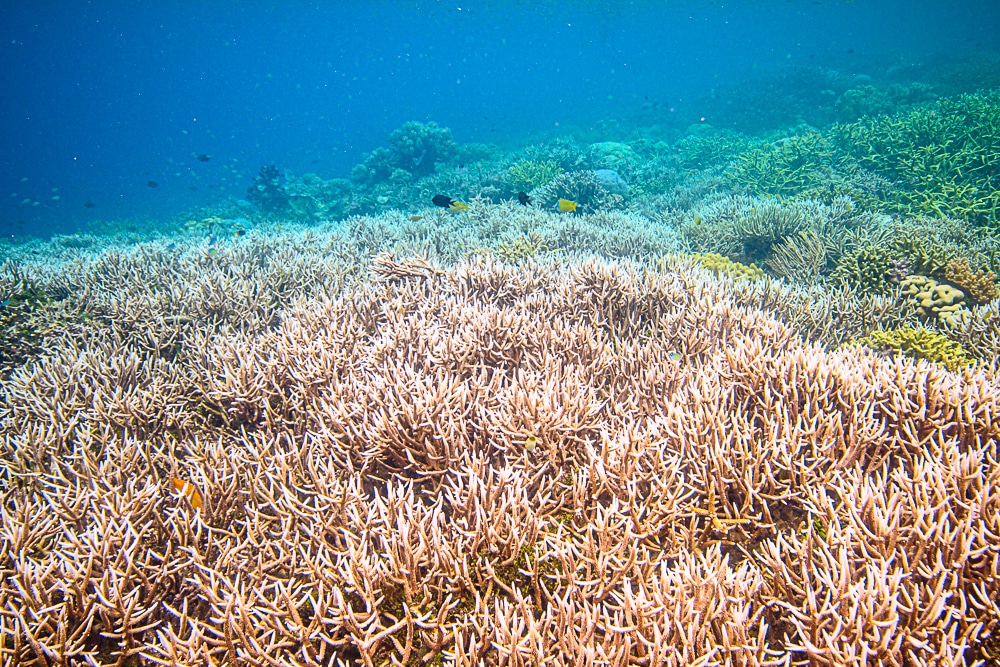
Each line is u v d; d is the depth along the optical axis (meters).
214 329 2.23
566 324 1.82
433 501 1.25
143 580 1.09
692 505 1.14
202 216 8.95
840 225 3.22
